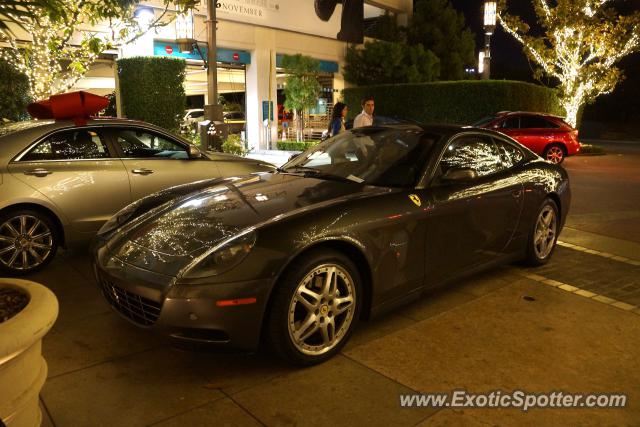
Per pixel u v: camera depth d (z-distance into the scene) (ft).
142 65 39.55
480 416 9.16
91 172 17.12
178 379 10.26
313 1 64.44
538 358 11.19
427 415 9.16
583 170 46.34
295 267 10.25
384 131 15.30
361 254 11.31
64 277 15.96
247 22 56.44
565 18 64.34
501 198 14.66
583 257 18.54
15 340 5.99
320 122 69.21
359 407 9.36
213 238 10.55
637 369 10.80
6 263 15.81
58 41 29.04
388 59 68.95
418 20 78.23
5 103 30.45
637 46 64.85
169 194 14.08
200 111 74.49
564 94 69.31
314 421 8.95
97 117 18.48
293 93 61.05
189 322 9.70
